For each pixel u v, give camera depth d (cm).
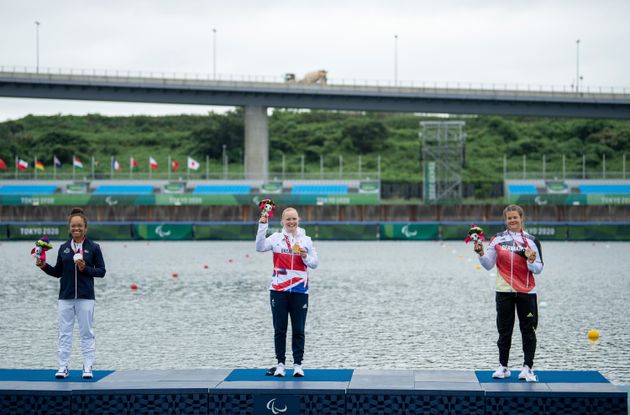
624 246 7762
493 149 15038
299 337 1599
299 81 12400
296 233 1611
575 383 1515
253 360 2262
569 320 2989
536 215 10050
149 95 11712
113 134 16438
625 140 15138
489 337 2633
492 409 1452
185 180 12419
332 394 1477
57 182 12406
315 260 1605
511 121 16662
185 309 3309
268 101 12000
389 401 1467
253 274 4872
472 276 4722
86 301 1612
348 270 5122
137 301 3575
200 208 10138
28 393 1488
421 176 13550
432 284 4303
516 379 1555
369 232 8800
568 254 6638
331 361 2256
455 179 11212
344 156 14938
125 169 14412
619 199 11512
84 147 15312
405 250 7181
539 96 11738
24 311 3231
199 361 2250
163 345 2488
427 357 2311
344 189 12181
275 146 15350
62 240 8506
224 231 8850
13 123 17012
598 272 4978
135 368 2166
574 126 15962
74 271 1611
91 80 11450
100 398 1489
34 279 4562
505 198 12188
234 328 2811
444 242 8531
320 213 10138
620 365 2197
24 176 13362
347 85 11831
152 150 15425
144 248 7462
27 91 11481
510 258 1559
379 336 2650
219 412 1489
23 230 8519
